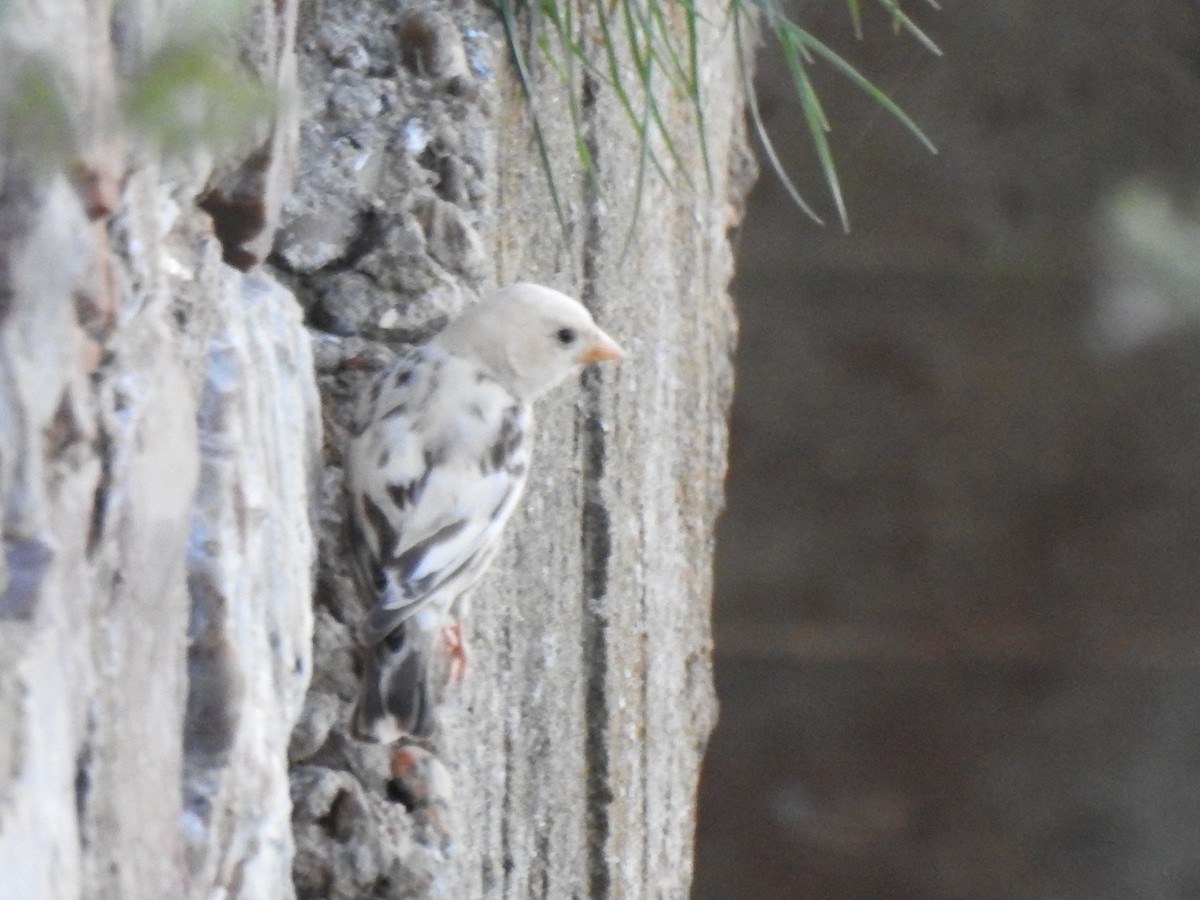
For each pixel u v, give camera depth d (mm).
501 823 7297
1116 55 23797
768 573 25906
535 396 6863
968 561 25828
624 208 8969
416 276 6785
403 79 7070
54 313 3600
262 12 5297
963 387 25391
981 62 23844
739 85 12539
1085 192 24156
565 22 7539
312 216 6750
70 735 3604
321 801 6043
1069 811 25922
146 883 4035
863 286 25047
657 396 9828
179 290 4758
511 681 7449
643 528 9438
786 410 25516
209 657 4594
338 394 6645
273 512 5293
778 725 26047
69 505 3666
